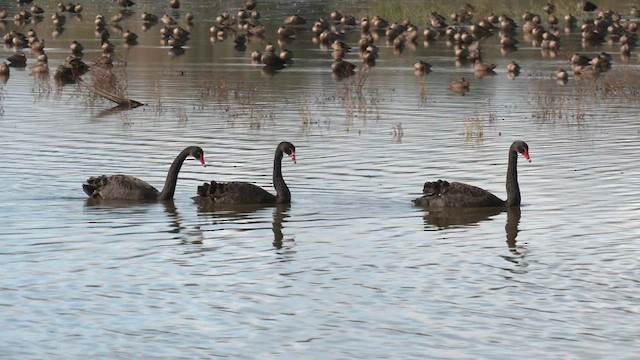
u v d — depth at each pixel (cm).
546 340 1748
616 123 3831
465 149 3356
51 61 5641
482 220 2523
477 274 2089
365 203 2680
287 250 2259
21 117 3928
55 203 2664
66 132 3628
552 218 2527
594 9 7919
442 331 1789
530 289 1995
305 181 2917
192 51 6103
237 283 2034
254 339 1753
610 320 1834
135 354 1692
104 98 4400
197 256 2211
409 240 2342
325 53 6084
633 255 2206
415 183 2891
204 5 8406
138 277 2069
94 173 2991
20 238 2338
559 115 3950
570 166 3092
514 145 2656
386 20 7369
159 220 2516
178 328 1802
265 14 7825
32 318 1842
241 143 3459
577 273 2091
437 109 4175
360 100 4297
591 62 5447
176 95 4522
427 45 6525
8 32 6881
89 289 1994
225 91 4466
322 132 3662
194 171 3050
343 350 1709
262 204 2677
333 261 2177
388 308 1897
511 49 6284
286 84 4853
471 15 7406
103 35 6431
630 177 2930
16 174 2964
